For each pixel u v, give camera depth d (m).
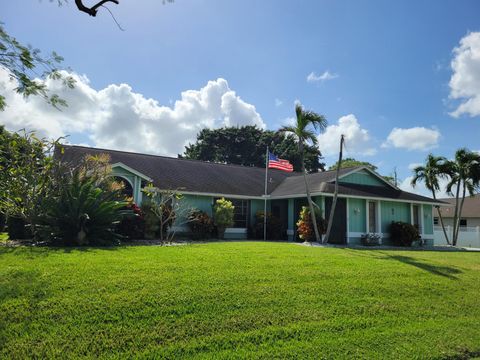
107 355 4.27
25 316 4.86
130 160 20.11
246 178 23.16
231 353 4.55
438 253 14.45
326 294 6.73
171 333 4.86
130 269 7.17
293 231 19.86
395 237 20.00
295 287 6.93
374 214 20.20
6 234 15.84
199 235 17.27
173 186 18.17
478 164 23.47
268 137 46.22
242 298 6.11
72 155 18.34
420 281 8.19
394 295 7.13
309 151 26.92
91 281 6.21
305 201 19.41
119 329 4.79
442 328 5.83
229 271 7.61
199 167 22.83
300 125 16.09
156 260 8.32
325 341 5.02
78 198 10.96
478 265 10.94
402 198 20.44
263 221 19.84
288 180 24.08
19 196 11.56
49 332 4.56
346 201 19.33
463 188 24.48
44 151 12.32
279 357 4.53
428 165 25.05
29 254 8.50
